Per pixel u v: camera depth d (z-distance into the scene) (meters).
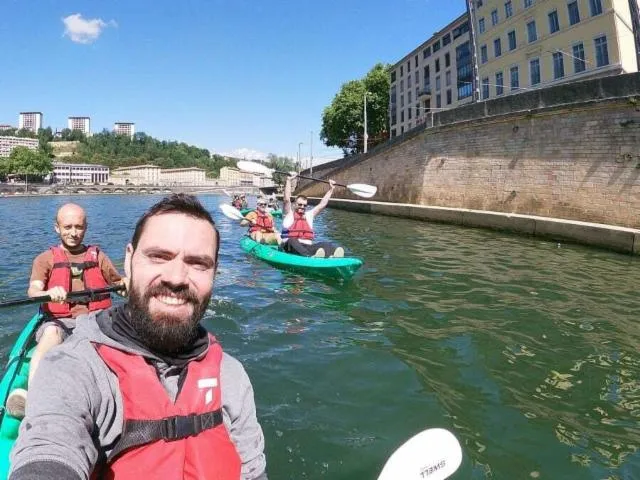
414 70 48.56
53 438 1.43
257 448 2.01
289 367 4.52
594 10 23.41
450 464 2.39
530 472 2.99
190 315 1.75
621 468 3.04
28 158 84.25
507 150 17.91
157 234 1.70
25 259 10.84
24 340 3.89
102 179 127.81
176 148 184.38
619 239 11.65
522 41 28.61
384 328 5.76
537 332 5.64
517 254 11.37
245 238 12.59
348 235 15.74
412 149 24.53
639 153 13.10
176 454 1.69
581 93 14.83
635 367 4.65
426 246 12.80
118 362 1.69
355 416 3.64
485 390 4.13
